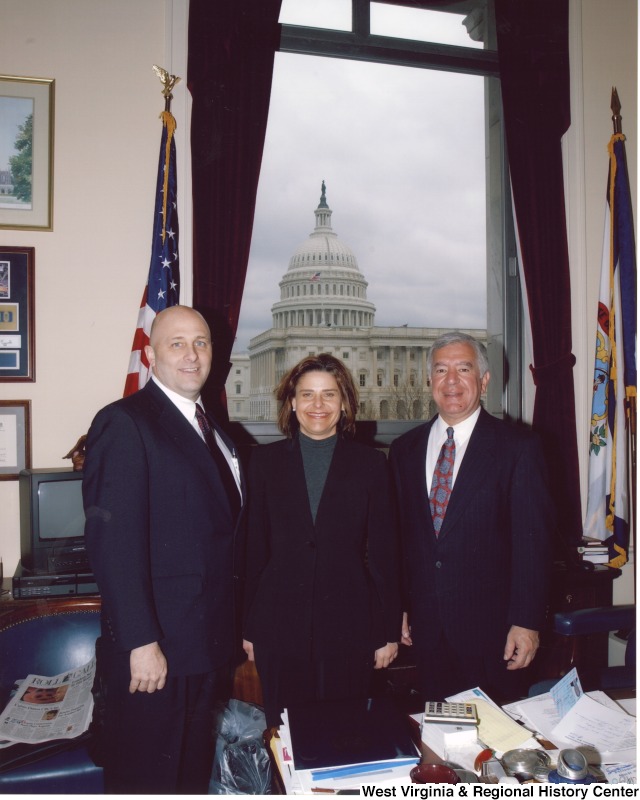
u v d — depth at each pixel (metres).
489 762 1.04
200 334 1.60
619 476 2.62
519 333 2.99
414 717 1.28
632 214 2.86
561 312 2.77
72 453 2.12
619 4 2.88
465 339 1.76
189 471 1.51
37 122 2.34
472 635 1.67
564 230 2.79
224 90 2.45
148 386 1.61
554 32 2.77
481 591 1.68
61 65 2.36
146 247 2.43
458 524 1.69
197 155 2.43
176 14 2.41
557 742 1.17
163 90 2.43
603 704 1.31
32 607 1.93
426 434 1.86
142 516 1.44
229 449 1.73
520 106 2.75
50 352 2.36
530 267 2.75
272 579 1.66
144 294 2.33
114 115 2.40
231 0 2.45
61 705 1.75
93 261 2.39
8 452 2.33
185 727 1.50
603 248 2.74
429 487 1.78
